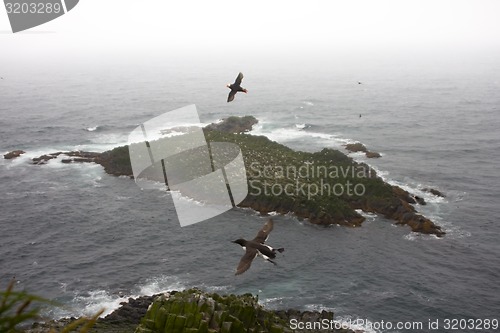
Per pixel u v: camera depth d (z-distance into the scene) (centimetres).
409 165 10888
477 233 7519
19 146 12762
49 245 7275
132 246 7181
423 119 16238
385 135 13850
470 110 18075
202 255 6844
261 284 6106
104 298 5853
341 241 7119
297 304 5706
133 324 5091
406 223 7625
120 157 10262
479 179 9975
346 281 6162
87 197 9044
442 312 5625
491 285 6175
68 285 6147
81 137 13788
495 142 13075
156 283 6191
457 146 12606
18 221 8106
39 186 9644
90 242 7350
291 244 7012
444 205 8581
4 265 6706
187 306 4084
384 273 6350
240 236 7294
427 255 6825
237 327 4075
